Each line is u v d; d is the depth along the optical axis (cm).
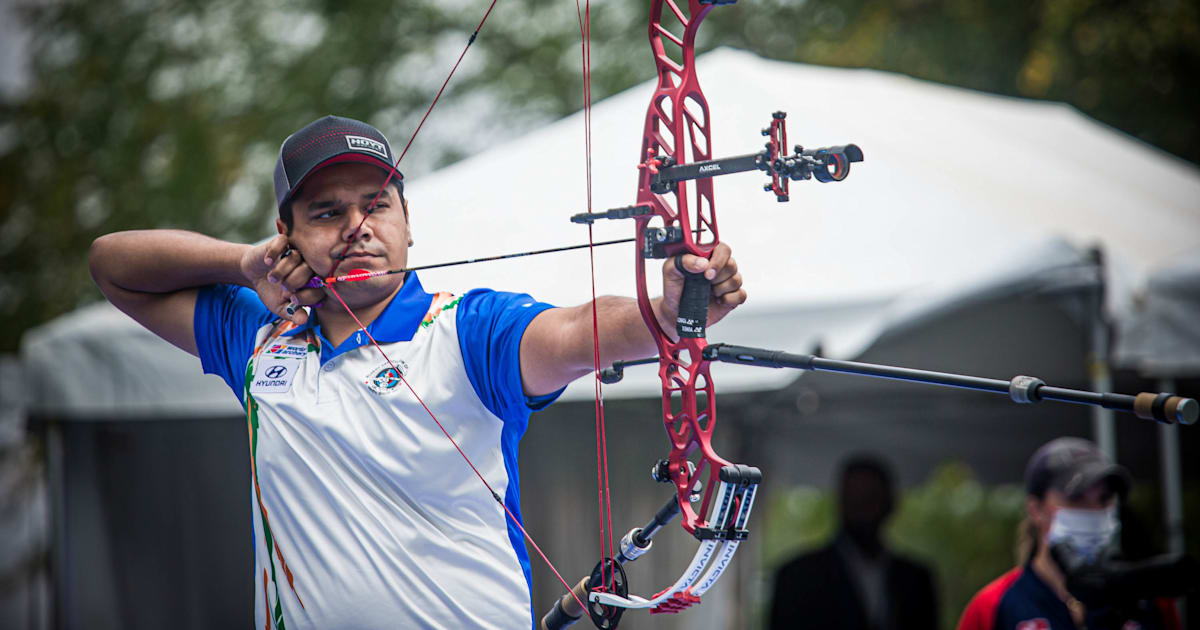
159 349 1817
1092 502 1272
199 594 2086
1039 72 4369
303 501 706
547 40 4203
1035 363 2102
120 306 868
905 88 2636
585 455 1891
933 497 4759
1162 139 4491
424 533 685
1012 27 4516
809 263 1605
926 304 1524
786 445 3033
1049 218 1808
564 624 764
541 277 1652
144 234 852
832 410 2441
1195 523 4044
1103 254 1588
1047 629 1299
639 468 1933
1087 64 4438
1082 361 2086
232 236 3884
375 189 741
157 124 3869
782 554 4988
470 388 701
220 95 3944
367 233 727
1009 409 2753
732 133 1897
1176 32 4294
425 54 4116
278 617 711
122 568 2111
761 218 1697
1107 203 2052
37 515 2648
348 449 698
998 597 1341
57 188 3869
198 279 838
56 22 3928
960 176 1909
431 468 691
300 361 739
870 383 2261
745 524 650
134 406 1823
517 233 1741
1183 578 1166
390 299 745
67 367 1859
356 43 4044
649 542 709
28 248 3919
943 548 4653
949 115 2452
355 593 679
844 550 2264
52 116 3900
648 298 662
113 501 2116
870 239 1623
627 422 1931
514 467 733
